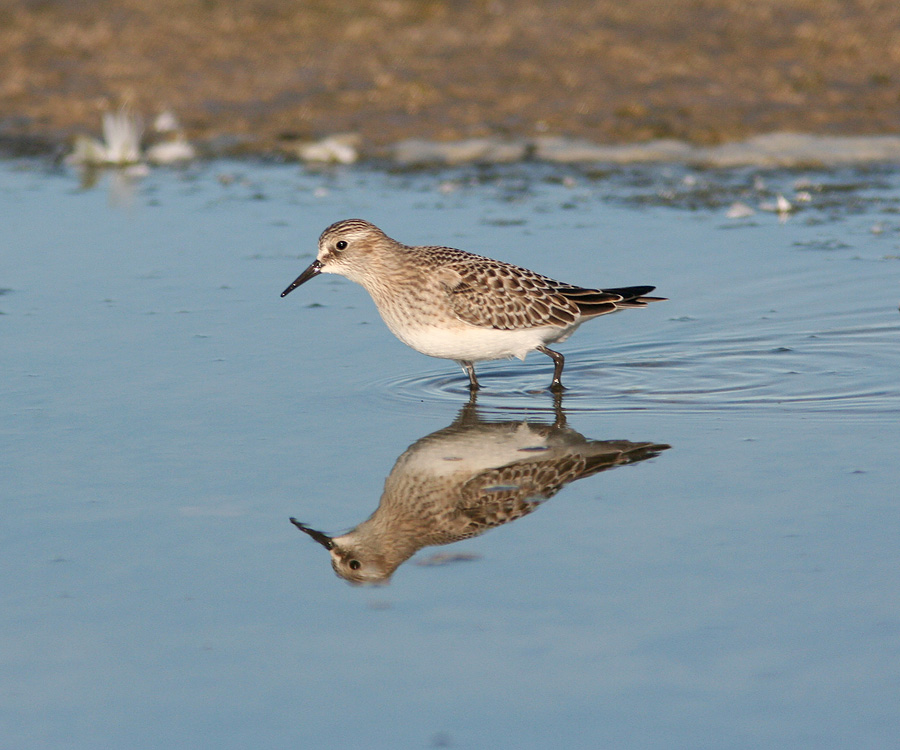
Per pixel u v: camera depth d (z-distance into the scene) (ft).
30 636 24.27
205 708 21.90
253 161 73.26
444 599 25.70
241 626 24.70
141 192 66.85
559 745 20.65
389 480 32.35
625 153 72.49
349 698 22.11
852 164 69.82
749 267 52.90
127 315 47.39
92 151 72.79
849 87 80.12
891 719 21.09
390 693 22.25
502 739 20.81
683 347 44.68
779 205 61.46
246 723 21.44
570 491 31.42
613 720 21.27
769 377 41.14
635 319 47.75
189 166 72.49
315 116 78.95
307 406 38.42
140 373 41.14
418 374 42.11
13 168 71.61
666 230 58.34
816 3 93.66
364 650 23.71
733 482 31.58
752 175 68.49
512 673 22.77
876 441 34.42
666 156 71.97
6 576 26.71
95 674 22.98
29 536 28.73
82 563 27.35
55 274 52.39
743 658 23.04
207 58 88.02
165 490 31.53
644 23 91.20
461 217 60.59
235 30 92.32
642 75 82.84
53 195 65.87
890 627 23.98
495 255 53.78
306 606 25.50
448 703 21.90
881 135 73.72
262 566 27.32
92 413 37.35
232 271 53.26
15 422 36.50
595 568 26.89
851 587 25.58
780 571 26.37
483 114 78.38
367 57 87.25
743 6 93.50
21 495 31.09
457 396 39.96
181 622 24.84
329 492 31.53
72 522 29.55
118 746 20.86
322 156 73.05
